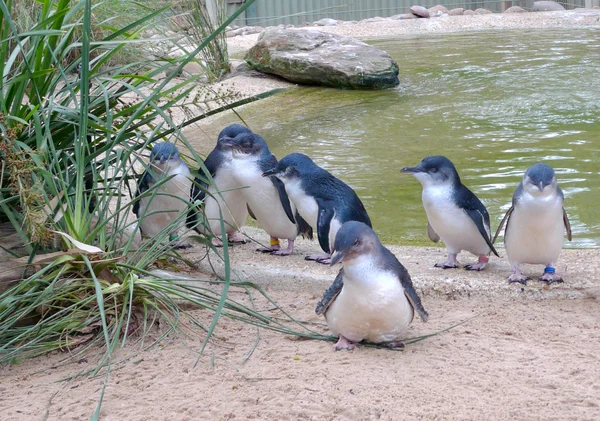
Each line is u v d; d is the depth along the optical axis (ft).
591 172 18.95
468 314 15.05
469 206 15.61
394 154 20.43
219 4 33.35
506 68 30.45
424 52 36.27
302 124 23.25
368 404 13.42
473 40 39.42
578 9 48.47
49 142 15.16
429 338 14.56
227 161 16.38
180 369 14.14
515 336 14.57
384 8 53.98
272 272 15.94
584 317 14.89
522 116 22.63
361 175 19.35
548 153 20.03
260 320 14.83
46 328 14.55
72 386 13.97
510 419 13.20
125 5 24.75
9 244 15.44
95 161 15.90
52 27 15.37
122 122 15.85
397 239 17.03
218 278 15.92
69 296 14.75
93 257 14.74
